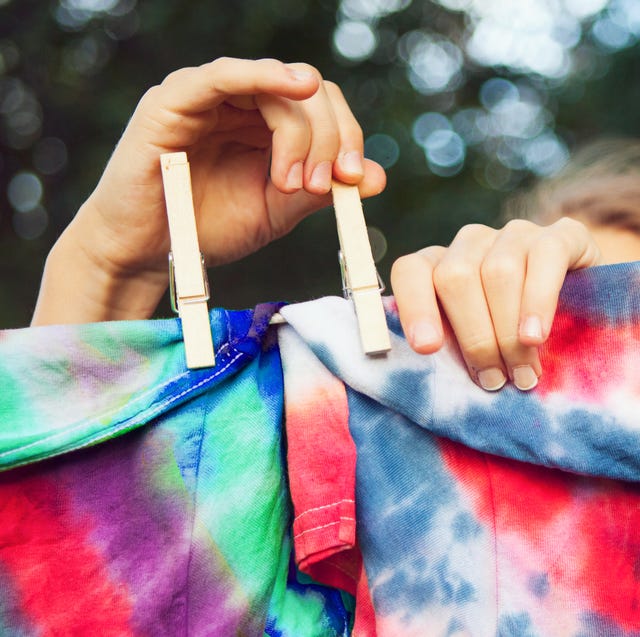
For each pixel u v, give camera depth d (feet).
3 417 1.86
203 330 1.86
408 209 17.33
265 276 16.12
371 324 1.86
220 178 2.58
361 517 1.96
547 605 1.86
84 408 1.88
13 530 1.88
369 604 2.00
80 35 15.84
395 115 17.52
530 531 1.89
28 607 1.86
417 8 18.35
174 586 1.87
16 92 16.17
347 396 1.97
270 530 1.92
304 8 16.24
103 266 2.51
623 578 1.86
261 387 1.98
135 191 2.35
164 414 1.94
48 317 2.53
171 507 1.90
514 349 1.77
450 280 1.81
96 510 1.91
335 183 2.07
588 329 1.87
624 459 1.79
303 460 1.92
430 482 1.93
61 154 16.24
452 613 1.88
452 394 1.86
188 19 15.48
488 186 18.24
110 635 1.85
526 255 1.81
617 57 18.39
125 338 1.92
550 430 1.82
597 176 2.82
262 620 1.88
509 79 19.02
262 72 2.05
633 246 2.67
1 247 16.12
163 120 2.25
